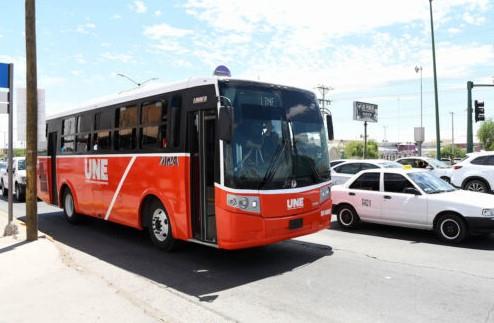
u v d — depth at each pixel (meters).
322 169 8.11
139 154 8.91
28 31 9.22
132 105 9.27
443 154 83.25
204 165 7.45
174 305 5.79
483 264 7.64
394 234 10.48
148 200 8.89
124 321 4.97
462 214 9.15
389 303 5.73
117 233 10.97
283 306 5.69
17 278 6.64
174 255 8.48
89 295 5.85
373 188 10.83
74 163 11.70
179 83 7.95
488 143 87.94
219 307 5.69
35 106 9.32
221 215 6.87
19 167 19.48
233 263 7.88
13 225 10.09
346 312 5.44
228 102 6.88
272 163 7.22
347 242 9.57
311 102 8.27
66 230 11.43
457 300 5.82
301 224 7.50
